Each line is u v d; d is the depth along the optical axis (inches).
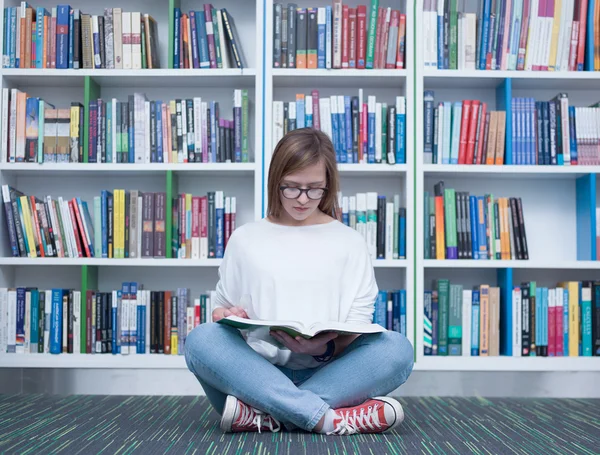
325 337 70.7
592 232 113.5
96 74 113.7
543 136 114.1
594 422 85.6
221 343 74.5
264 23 113.2
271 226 81.9
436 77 114.2
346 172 114.6
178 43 114.7
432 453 65.4
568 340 111.6
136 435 74.2
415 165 112.0
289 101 121.6
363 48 113.6
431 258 112.7
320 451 65.4
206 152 113.6
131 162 113.7
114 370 110.2
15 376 110.4
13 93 114.0
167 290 121.1
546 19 114.4
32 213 113.7
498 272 118.0
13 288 115.4
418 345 109.8
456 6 113.9
